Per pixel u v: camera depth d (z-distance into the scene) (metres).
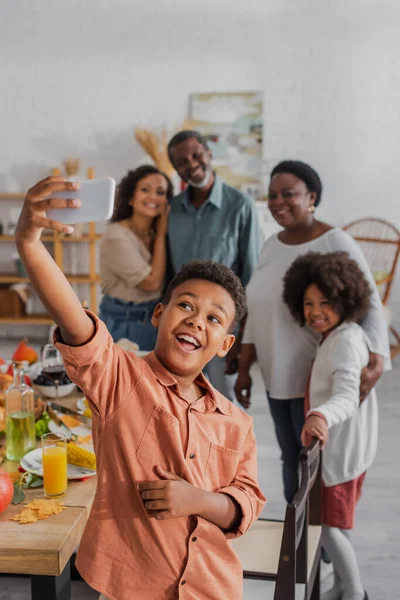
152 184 3.19
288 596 1.42
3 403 1.99
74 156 5.86
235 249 3.15
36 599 1.44
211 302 1.12
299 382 2.42
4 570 1.35
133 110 5.74
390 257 5.66
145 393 1.11
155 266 3.24
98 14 5.65
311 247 2.43
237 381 2.66
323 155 5.67
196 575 1.12
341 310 2.14
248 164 5.70
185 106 5.69
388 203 5.68
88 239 5.75
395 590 2.34
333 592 2.20
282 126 5.66
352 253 2.39
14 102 5.84
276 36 5.57
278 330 2.43
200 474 1.15
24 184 5.92
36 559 1.34
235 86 5.65
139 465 1.10
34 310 6.01
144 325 3.30
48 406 2.07
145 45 5.66
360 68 5.54
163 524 1.10
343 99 5.59
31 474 1.65
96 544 1.11
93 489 1.61
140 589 1.10
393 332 5.52
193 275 1.15
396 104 5.54
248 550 1.82
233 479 1.23
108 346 1.09
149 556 1.10
